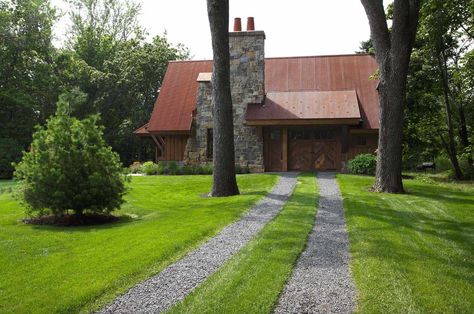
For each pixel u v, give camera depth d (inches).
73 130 452.8
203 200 568.1
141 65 1525.6
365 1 612.4
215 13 595.2
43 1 1391.5
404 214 448.8
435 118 968.3
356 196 560.4
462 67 901.2
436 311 207.0
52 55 1465.3
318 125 932.0
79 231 396.5
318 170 957.8
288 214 443.8
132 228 392.2
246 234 361.7
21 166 446.3
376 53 617.6
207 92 992.2
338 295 228.1
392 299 219.8
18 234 382.0
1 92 1288.1
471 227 392.5
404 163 1112.2
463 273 261.4
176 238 340.8
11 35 1311.5
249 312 206.4
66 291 230.2
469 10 794.2
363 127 931.3
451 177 928.3
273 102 965.8
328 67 1083.9
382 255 293.4
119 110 1525.6
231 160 609.6
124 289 236.5
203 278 254.5
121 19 1824.6
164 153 1060.5
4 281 247.4
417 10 589.9
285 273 259.6
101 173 449.7
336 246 323.9
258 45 961.5
